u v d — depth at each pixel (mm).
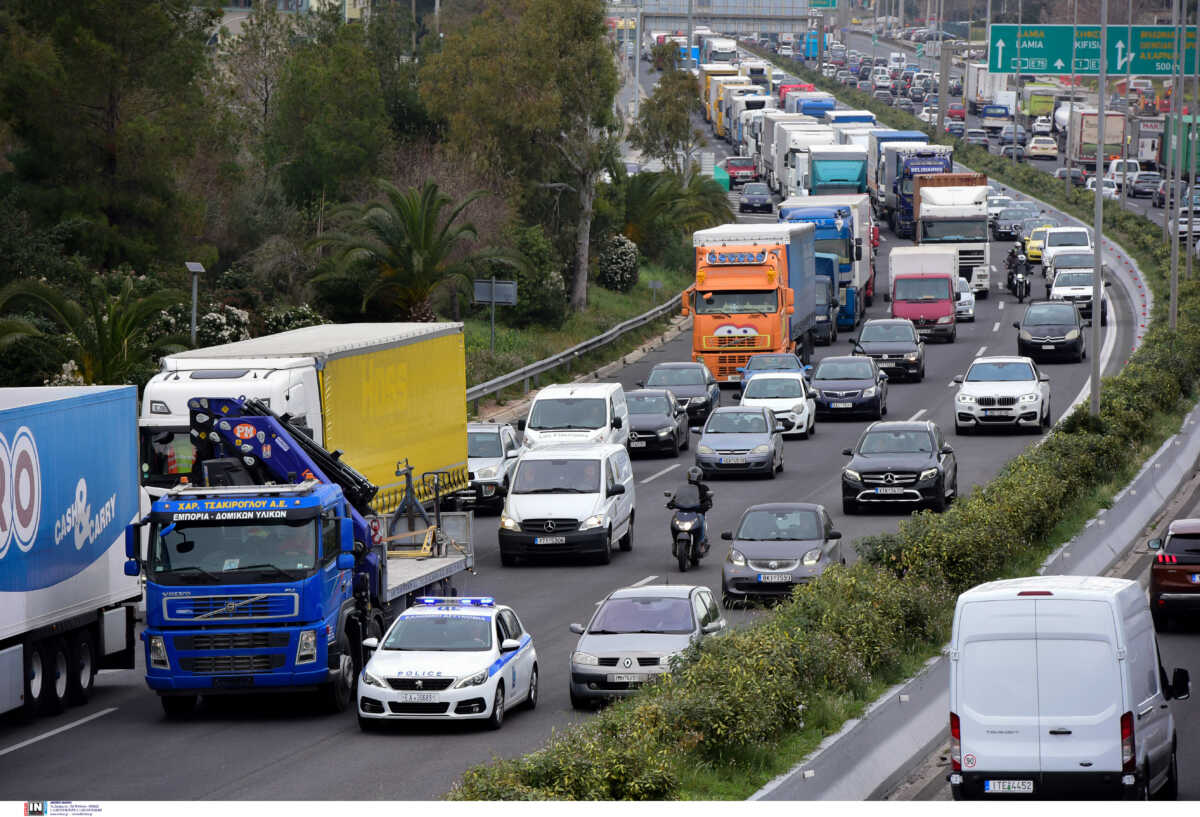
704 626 45312
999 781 29859
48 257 91125
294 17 147625
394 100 149750
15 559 42219
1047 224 197375
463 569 56469
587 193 147875
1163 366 102000
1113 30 181000
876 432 76688
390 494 60094
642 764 30141
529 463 68562
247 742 40750
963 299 149250
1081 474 70375
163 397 53188
